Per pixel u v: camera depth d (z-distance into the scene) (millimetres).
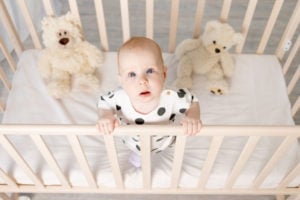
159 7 2188
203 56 1396
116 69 1445
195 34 1472
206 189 1225
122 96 956
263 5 2203
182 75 1383
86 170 1081
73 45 1398
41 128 825
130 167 1176
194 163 1170
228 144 1216
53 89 1329
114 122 846
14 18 1812
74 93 1368
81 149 956
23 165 1043
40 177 1154
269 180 1168
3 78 1386
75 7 1388
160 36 2025
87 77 1378
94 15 2133
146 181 1151
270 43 2012
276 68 1455
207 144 1220
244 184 1190
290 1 2223
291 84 1420
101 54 1446
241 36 1365
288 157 1178
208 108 1335
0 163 1149
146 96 885
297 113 1699
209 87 1363
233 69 1421
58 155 1177
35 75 1414
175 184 1174
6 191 1240
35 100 1342
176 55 1465
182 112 1020
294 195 1301
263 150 1203
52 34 1378
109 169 1156
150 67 868
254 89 1393
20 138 1210
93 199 1484
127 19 1394
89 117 1299
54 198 1478
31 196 1474
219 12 2152
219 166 1159
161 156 1191
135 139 1027
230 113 1322
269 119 1311
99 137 1234
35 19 1968
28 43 1972
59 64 1376
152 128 825
